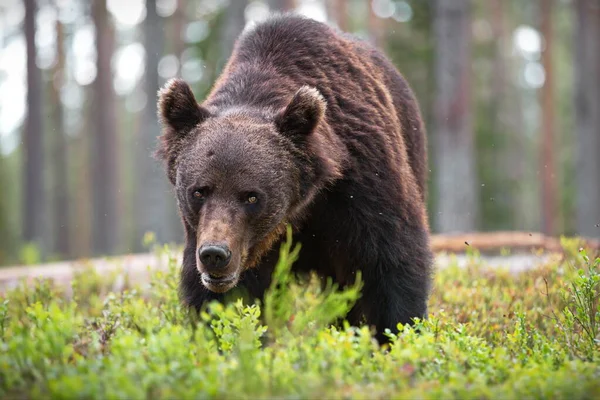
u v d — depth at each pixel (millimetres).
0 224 51406
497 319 11742
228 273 9422
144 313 11062
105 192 59844
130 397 6648
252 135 9930
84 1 60438
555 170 57656
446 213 40500
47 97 63250
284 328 8781
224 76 11625
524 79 91375
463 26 40000
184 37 56344
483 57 62375
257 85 11023
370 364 8086
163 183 47594
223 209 9562
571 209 63562
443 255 19672
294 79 11180
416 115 13594
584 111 50562
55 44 58562
